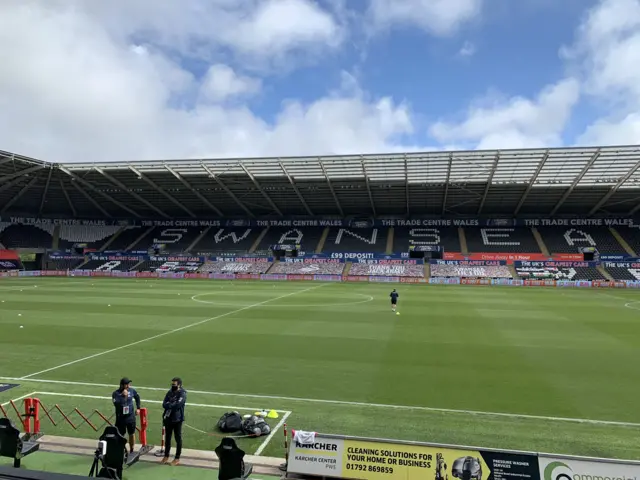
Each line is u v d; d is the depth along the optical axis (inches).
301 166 2054.6
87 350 689.6
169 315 1050.7
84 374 560.1
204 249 2819.9
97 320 971.3
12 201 2640.3
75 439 357.4
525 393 483.5
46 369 582.9
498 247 2522.1
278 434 374.0
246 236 2925.7
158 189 2471.7
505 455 274.2
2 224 2755.9
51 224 2957.7
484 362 617.6
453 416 414.9
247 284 2058.3
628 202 2368.4
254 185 2384.4
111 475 279.0
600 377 544.7
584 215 2588.6
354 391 491.2
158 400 461.1
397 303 1310.3
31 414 365.7
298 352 676.1
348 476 292.5
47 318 997.2
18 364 608.4
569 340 767.7
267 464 315.6
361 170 2081.7
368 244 2709.2
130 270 2657.5
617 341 759.7
